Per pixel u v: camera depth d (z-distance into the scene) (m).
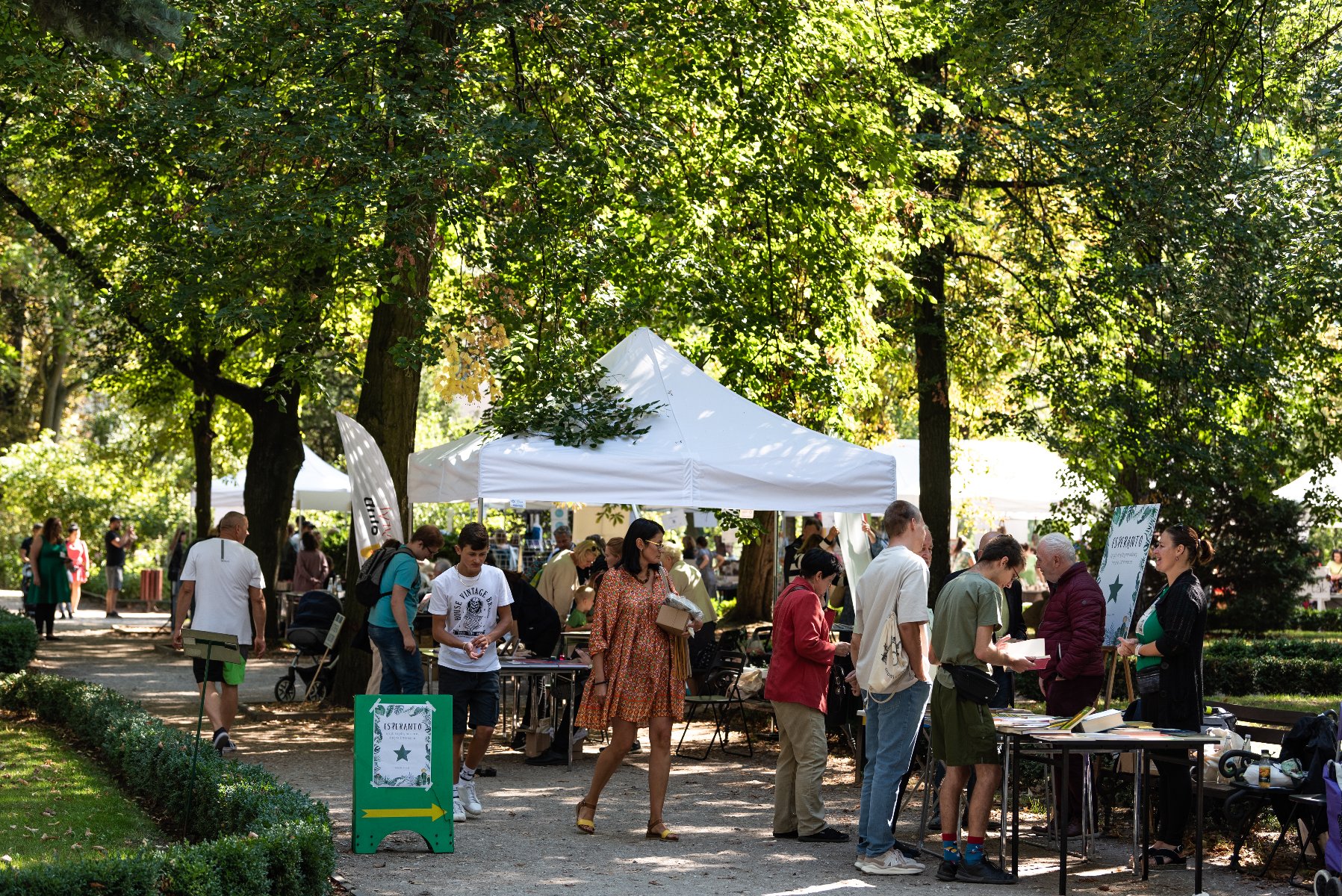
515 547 29.75
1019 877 7.32
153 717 10.34
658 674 8.17
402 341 12.32
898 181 16.02
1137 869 7.36
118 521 28.20
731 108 14.91
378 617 9.91
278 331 13.48
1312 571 23.17
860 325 16.12
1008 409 20.58
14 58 13.66
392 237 11.92
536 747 11.28
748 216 15.49
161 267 13.38
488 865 7.37
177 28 9.27
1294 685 15.78
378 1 12.26
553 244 12.85
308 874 6.16
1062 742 6.77
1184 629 7.60
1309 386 18.52
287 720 13.50
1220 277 14.84
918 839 8.35
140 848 6.08
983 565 7.27
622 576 8.27
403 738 7.75
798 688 8.12
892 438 22.52
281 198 11.76
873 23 15.59
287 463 21.09
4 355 36.25
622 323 13.83
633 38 13.41
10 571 35.50
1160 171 13.88
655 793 8.16
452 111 12.08
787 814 8.27
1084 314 17.45
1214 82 12.85
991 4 14.08
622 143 13.62
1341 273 14.15
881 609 7.36
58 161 17.06
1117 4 13.02
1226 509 21.67
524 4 12.57
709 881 7.05
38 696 12.45
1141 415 16.62
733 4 14.23
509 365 12.86
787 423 11.12
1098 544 19.62
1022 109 17.00
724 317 14.55
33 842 7.19
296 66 12.67
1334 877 6.54
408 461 12.20
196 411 22.55
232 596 10.69
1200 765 7.00
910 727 7.34
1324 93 13.38
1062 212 18.23
